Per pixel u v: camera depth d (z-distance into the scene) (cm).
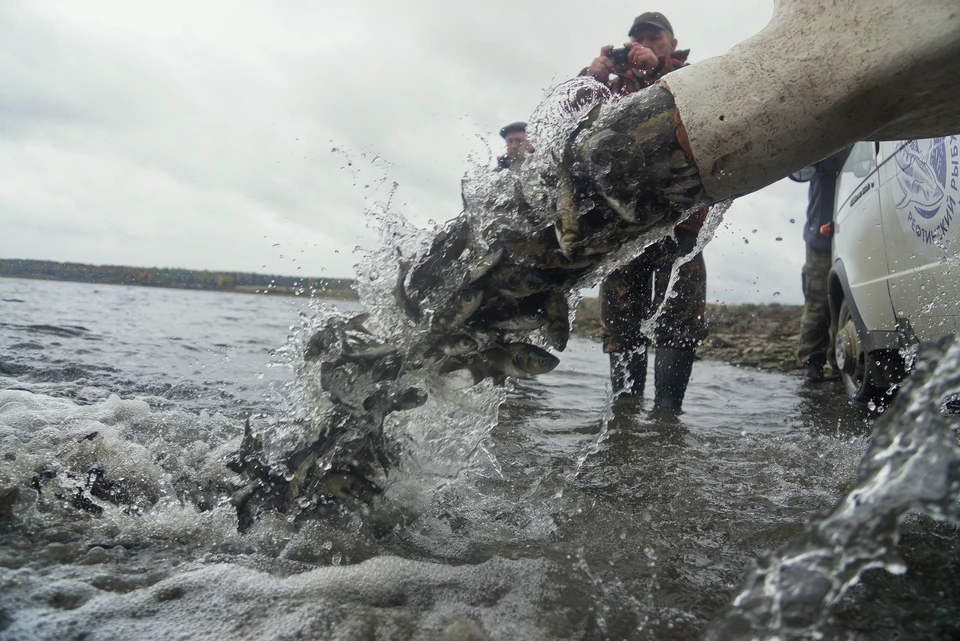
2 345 518
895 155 362
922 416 118
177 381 423
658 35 445
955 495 108
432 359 214
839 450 319
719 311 1148
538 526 208
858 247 428
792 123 175
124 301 1300
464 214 206
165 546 179
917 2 167
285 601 147
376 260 218
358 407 212
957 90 176
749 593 120
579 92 217
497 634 138
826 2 177
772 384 610
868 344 407
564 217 190
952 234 288
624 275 443
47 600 141
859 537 113
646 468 282
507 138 582
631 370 473
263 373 480
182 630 133
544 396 493
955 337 123
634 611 150
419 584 161
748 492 247
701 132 178
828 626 132
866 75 170
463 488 241
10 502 190
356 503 208
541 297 207
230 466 217
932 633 132
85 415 298
